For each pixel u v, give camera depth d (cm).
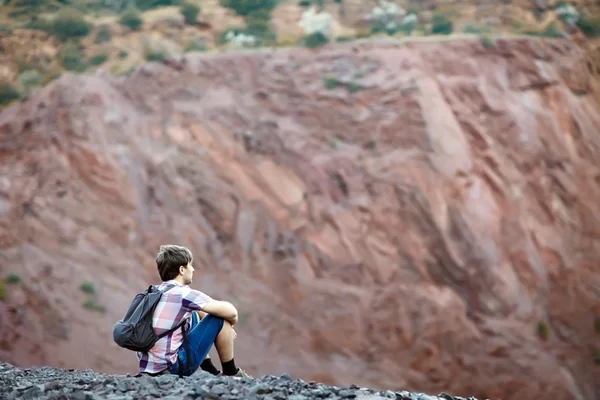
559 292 4316
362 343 3694
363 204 4206
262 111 4594
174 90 4641
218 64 4828
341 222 4128
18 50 5919
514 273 4222
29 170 4078
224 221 4072
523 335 3947
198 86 4691
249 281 3850
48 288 3538
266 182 4253
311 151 4406
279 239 4044
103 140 4244
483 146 4659
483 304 4022
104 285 3647
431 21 6575
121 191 4072
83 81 4544
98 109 4397
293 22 6506
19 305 3412
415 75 4769
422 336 3772
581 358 4069
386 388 3547
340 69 4841
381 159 4394
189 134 4416
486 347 3825
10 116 4381
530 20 6544
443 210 4256
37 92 4525
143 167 4206
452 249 4147
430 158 4403
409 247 4112
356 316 3772
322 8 6719
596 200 4841
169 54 5784
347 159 4378
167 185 4159
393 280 3978
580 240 4622
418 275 4034
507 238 4353
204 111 4538
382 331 3753
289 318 3728
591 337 4191
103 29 6206
